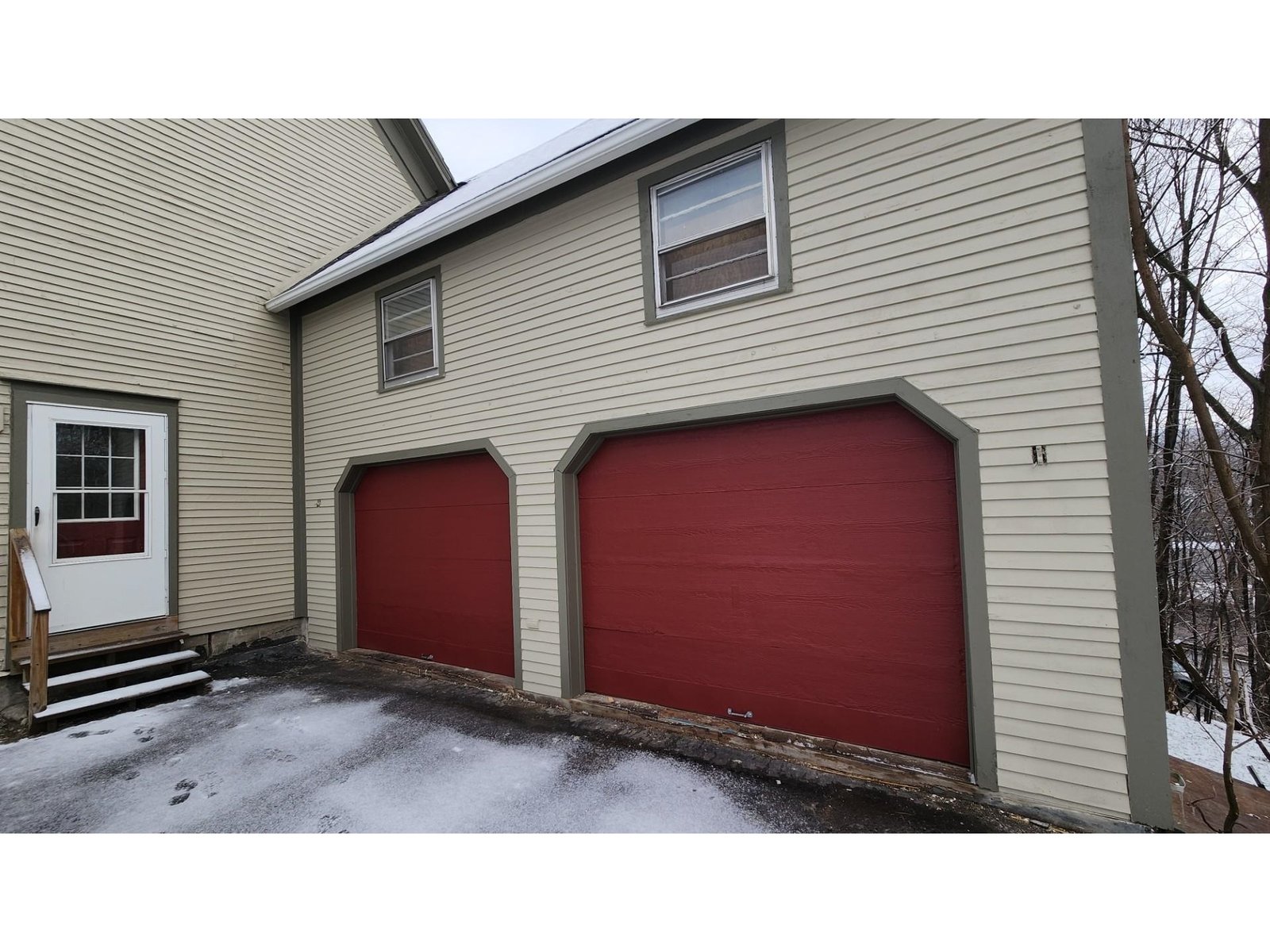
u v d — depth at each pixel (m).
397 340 5.90
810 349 3.44
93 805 3.11
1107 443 2.64
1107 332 2.66
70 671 4.95
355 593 6.43
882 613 3.34
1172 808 2.60
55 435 5.04
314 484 6.69
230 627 6.18
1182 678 5.64
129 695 4.61
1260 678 4.82
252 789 3.26
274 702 4.78
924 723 3.20
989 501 2.90
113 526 5.37
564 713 4.35
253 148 6.69
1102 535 2.65
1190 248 5.47
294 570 6.80
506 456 4.87
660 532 4.17
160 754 3.76
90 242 5.31
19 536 4.70
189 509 5.93
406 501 5.91
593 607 4.50
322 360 6.61
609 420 4.25
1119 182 2.67
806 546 3.60
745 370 3.67
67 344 5.13
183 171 6.04
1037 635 2.77
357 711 4.53
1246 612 4.88
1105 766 2.61
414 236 4.99
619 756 3.57
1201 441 5.29
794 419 3.65
